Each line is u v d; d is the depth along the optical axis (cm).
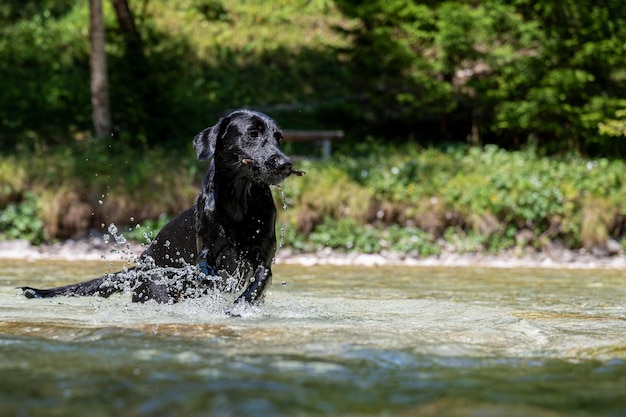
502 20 1650
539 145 1819
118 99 1730
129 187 1353
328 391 254
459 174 1408
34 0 2369
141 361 302
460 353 333
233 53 2297
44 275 845
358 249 1289
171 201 1345
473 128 1823
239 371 284
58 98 1945
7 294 612
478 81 1695
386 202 1334
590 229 1309
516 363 314
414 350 336
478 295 690
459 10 1641
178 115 1872
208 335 368
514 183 1345
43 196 1308
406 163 1451
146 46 1853
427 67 1689
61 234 1300
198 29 2384
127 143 1717
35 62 2081
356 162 1508
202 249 532
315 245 1293
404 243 1294
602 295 706
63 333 372
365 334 379
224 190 525
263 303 550
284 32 2439
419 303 587
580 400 249
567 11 1653
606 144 1753
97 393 249
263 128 525
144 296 553
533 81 1684
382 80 1852
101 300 579
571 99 1722
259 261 532
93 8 1633
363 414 225
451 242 1309
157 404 234
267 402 237
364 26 1802
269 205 535
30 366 292
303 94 2147
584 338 384
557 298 668
